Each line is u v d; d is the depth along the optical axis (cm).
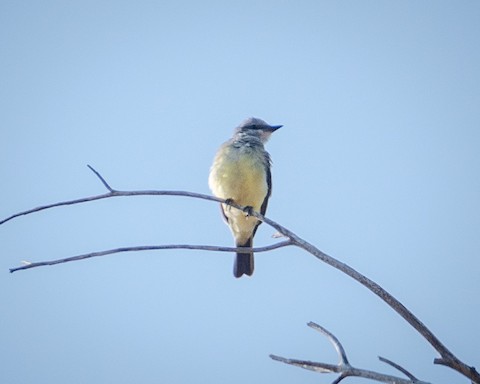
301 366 705
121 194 820
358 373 682
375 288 702
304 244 763
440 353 666
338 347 705
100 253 763
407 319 683
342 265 727
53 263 754
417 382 654
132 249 770
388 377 669
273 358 712
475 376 655
